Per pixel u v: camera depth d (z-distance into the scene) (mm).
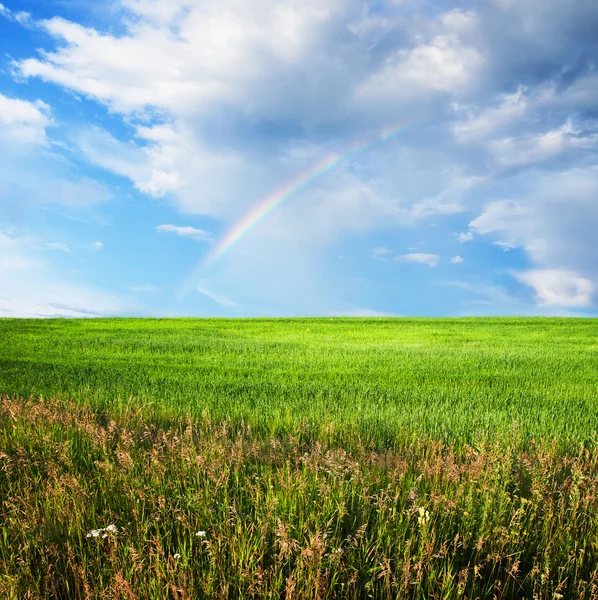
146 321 32094
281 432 8039
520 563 4430
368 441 7656
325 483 5328
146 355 17156
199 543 4363
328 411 9156
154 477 5445
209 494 5109
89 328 26828
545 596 4023
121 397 10266
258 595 3896
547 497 5332
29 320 30922
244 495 5305
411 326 30594
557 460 6711
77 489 5117
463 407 9922
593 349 20219
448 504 4859
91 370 13719
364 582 4027
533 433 8125
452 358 16812
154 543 4273
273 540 4441
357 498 5242
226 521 4457
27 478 5691
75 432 7520
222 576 3916
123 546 4277
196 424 8273
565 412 9891
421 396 10938
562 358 17031
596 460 6750
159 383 12055
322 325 30625
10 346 19062
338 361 15969
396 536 4543
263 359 16406
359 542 4469
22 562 4039
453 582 4035
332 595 3908
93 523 4695
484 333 26875
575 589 4039
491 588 4031
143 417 8656
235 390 11281
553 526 4797
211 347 19453
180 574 3902
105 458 5930
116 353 17562
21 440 7102
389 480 5719
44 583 4004
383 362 15773
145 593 3770
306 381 12523
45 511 4820
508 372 14141
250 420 8602
